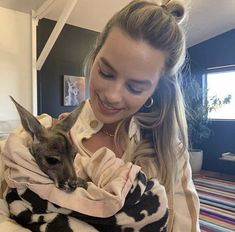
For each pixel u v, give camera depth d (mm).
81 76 3885
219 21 4254
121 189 664
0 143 808
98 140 878
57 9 3369
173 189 829
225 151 4676
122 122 883
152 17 740
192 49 4992
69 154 716
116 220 660
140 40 718
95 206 655
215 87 4863
